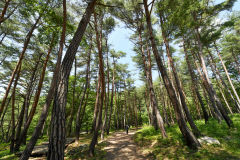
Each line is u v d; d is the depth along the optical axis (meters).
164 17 8.98
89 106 24.81
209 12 9.97
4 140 24.45
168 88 7.07
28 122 9.49
